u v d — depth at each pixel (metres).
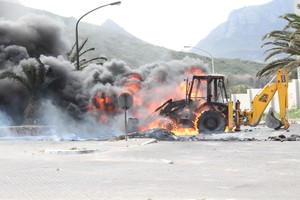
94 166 12.43
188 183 9.47
